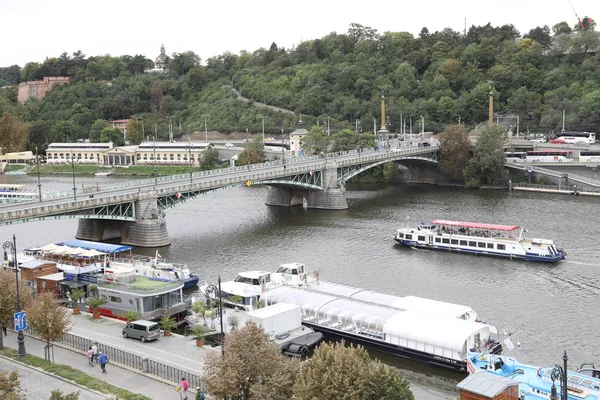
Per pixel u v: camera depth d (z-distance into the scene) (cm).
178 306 9131
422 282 11481
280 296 9125
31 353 7031
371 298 9156
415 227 16262
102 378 6309
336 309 8575
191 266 12631
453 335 7544
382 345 8044
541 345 8338
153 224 14725
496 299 10381
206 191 16588
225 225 17250
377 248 14212
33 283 9888
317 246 14388
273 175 18275
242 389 5422
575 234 14875
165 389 6031
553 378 5703
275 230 16362
